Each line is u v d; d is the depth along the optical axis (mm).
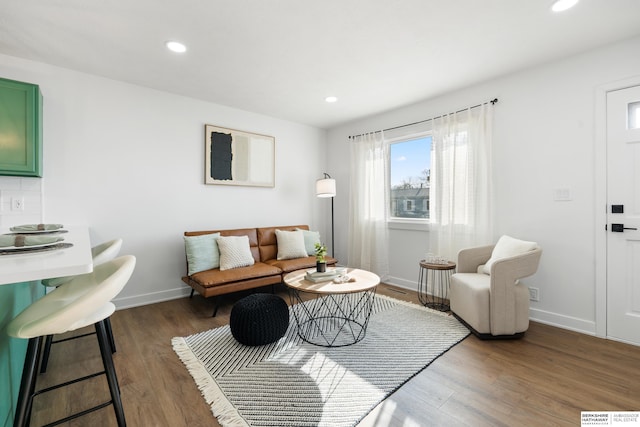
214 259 3248
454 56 2555
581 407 1549
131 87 3127
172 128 3406
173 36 2244
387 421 1458
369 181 4227
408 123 3826
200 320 2762
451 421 1452
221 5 1891
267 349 2182
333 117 4344
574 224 2531
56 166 2719
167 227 3383
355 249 4398
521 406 1560
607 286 2373
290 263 3500
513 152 2875
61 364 1955
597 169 2412
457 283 2697
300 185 4707
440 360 2031
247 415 1497
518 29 2158
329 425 1434
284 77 2973
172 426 1422
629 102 2273
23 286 1640
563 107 2578
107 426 1421
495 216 3002
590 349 2184
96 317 1222
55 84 2711
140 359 2039
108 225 3004
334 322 2713
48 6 1884
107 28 2133
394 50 2451
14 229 1932
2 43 2328
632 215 2270
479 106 3107
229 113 3879
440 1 1863
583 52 2475
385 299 3379
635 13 1965
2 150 2262
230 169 3867
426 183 3785
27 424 1256
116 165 3041
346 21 2066
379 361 2010
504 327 2301
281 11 1954
